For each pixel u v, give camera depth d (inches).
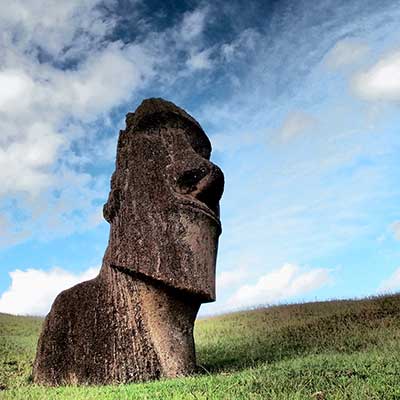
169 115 388.2
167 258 339.0
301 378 255.9
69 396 266.4
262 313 668.7
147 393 255.6
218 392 238.7
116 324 340.5
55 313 353.4
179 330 344.5
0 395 273.4
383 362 283.7
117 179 375.6
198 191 362.0
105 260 367.2
